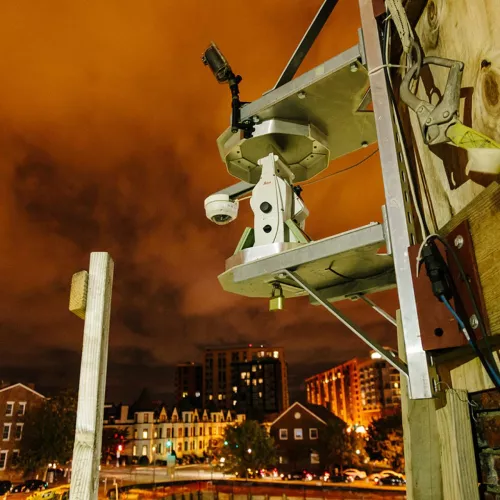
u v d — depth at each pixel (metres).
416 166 1.85
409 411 1.89
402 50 1.98
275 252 2.20
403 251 1.55
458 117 1.33
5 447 38.56
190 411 74.25
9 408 39.47
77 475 1.62
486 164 1.21
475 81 1.36
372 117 2.62
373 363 92.62
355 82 2.27
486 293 1.21
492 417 1.34
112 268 1.96
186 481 38.25
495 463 1.32
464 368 1.47
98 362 1.75
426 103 1.42
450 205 1.54
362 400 96.81
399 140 1.74
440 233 1.51
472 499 1.35
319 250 1.95
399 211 1.61
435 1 1.66
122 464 62.28
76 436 1.66
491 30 1.27
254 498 31.73
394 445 37.91
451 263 1.37
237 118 2.53
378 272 2.32
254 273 2.18
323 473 39.12
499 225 1.17
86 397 1.70
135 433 65.12
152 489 36.03
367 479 36.78
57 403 38.81
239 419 83.00
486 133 1.30
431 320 1.40
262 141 2.67
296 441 42.97
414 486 1.81
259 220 2.47
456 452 1.38
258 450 37.91
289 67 2.47
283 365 121.44
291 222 2.38
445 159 1.57
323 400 128.38
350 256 1.96
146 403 67.81
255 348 122.88
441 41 1.62
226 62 2.53
